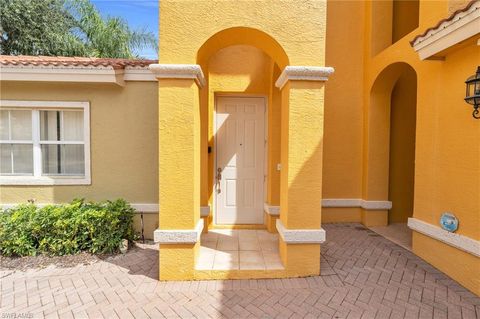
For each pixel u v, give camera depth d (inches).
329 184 267.1
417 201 186.1
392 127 264.2
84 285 146.8
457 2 159.2
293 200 152.9
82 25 476.1
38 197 211.5
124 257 180.9
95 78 197.3
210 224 235.0
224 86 230.2
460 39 137.3
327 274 158.1
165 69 143.8
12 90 205.3
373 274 159.0
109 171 213.8
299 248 154.3
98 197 213.8
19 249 175.6
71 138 216.2
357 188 269.0
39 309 127.1
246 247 187.5
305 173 152.9
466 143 147.6
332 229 245.6
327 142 266.2
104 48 471.2
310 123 152.0
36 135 213.0
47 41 438.9
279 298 135.3
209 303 131.2
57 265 169.2
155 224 216.2
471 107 144.6
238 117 238.4
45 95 207.3
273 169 225.0
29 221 179.6
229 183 239.8
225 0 148.3
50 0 447.2
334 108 265.6
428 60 169.5
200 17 147.7
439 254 165.3
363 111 265.4
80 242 184.2
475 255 139.0
